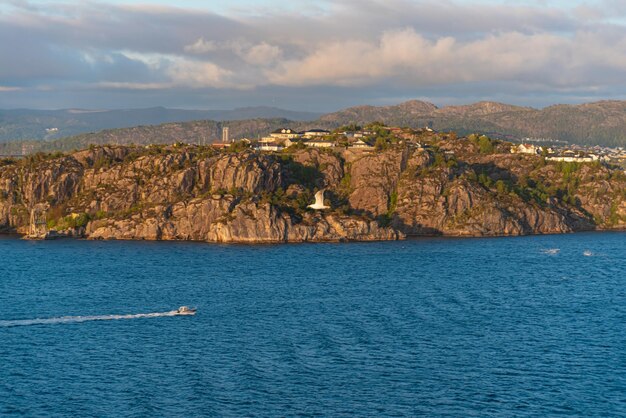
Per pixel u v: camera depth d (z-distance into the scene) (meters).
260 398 190.88
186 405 186.50
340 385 199.50
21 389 197.75
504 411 183.88
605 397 192.75
